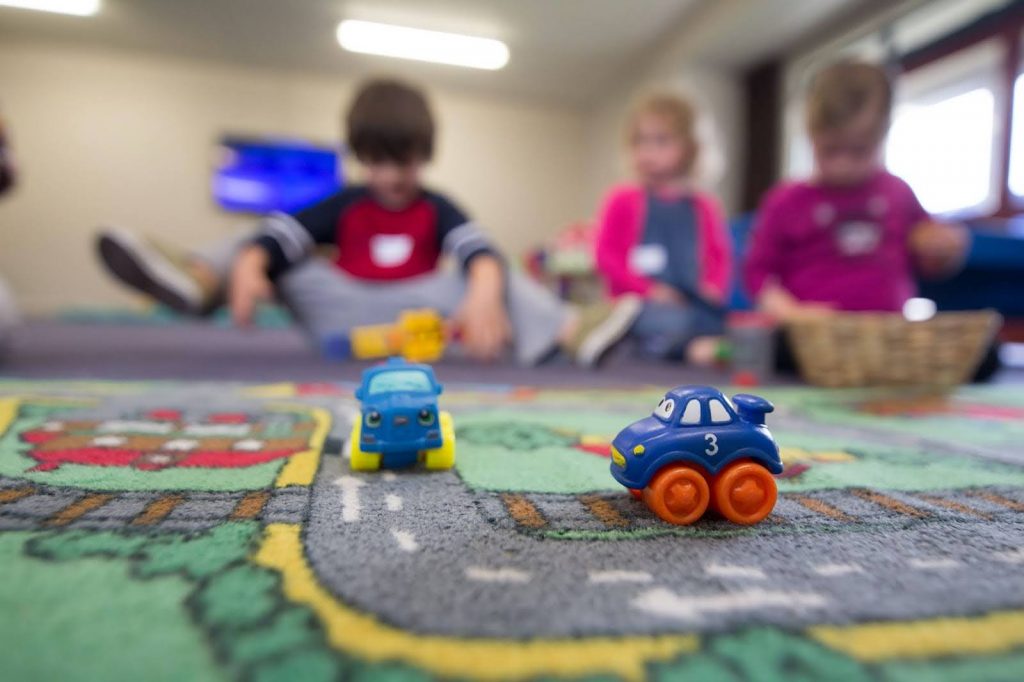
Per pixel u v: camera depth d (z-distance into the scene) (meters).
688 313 1.59
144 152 3.93
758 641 0.24
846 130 1.29
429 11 3.23
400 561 0.30
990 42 2.39
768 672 0.22
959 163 2.54
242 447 0.53
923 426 0.73
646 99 1.91
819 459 0.54
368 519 0.36
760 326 1.19
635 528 0.36
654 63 3.67
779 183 3.22
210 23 3.42
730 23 2.91
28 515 0.35
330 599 0.26
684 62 3.33
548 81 4.16
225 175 4.00
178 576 0.28
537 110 4.59
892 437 0.65
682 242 1.79
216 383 0.93
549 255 3.44
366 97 1.29
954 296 1.90
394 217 1.39
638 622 0.25
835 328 1.06
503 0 3.11
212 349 1.59
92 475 0.43
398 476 0.46
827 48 2.93
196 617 0.24
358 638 0.23
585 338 1.35
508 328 1.38
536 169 4.62
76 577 0.28
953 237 1.35
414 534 0.34
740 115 3.41
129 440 0.54
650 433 0.38
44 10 3.30
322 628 0.24
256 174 4.03
